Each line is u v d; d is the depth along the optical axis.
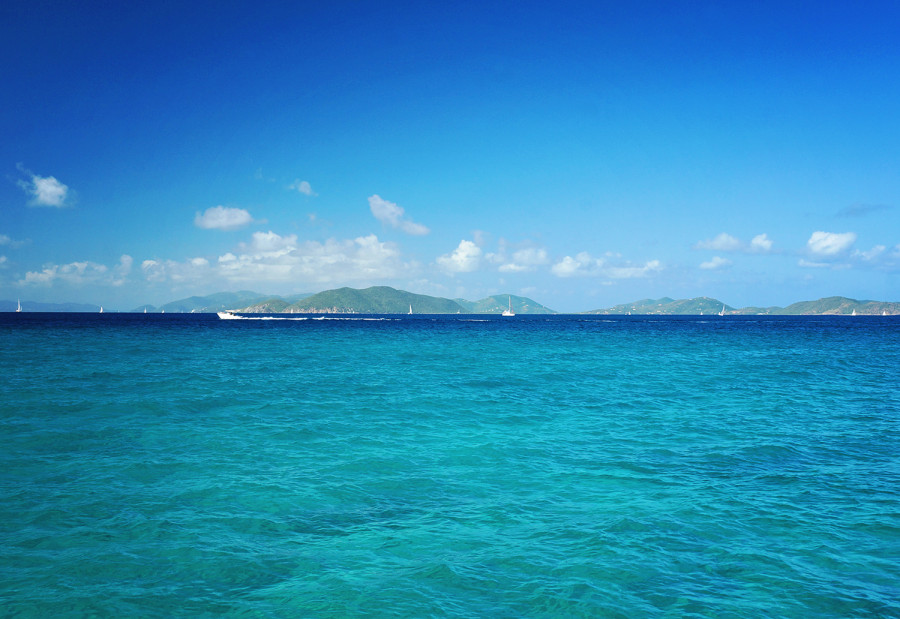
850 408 26.64
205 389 30.62
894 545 11.06
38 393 28.22
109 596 8.88
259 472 15.75
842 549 10.88
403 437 20.39
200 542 10.98
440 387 32.91
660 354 57.97
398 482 15.09
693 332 117.00
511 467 16.61
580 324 182.00
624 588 9.30
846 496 13.98
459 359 51.06
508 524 12.12
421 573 9.78
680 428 22.16
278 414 24.22
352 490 14.35
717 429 22.00
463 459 17.47
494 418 24.02
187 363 44.09
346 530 11.72
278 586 9.30
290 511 12.80
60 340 70.94
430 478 15.46
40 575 9.52
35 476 15.01
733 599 8.98
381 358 51.19
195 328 117.50
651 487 14.72
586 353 59.12
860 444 19.53
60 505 12.82
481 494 14.14
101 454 17.36
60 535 11.17
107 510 12.59
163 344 66.00
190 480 14.91
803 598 9.03
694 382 35.94
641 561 10.29
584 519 12.38
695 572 9.90
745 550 10.80
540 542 11.13
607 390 32.34
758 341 82.94
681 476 15.73
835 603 8.90
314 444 19.14
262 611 8.52
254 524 11.98
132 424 21.70
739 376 39.19
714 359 52.25
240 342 71.94
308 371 39.94
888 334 107.88
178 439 19.50
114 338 76.88
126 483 14.55
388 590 9.18
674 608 8.69
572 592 9.14
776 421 23.59
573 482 15.16
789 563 10.27
